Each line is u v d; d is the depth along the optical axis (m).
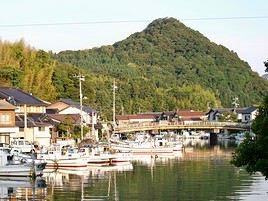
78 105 121.50
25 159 63.03
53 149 74.00
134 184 54.69
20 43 135.25
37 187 52.88
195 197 46.25
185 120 189.12
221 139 158.00
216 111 191.88
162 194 48.00
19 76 123.00
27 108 100.44
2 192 49.53
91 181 57.31
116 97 185.50
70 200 45.22
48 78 131.00
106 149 87.69
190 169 69.00
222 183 54.91
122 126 134.50
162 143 102.69
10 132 87.94
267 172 27.84
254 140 29.52
